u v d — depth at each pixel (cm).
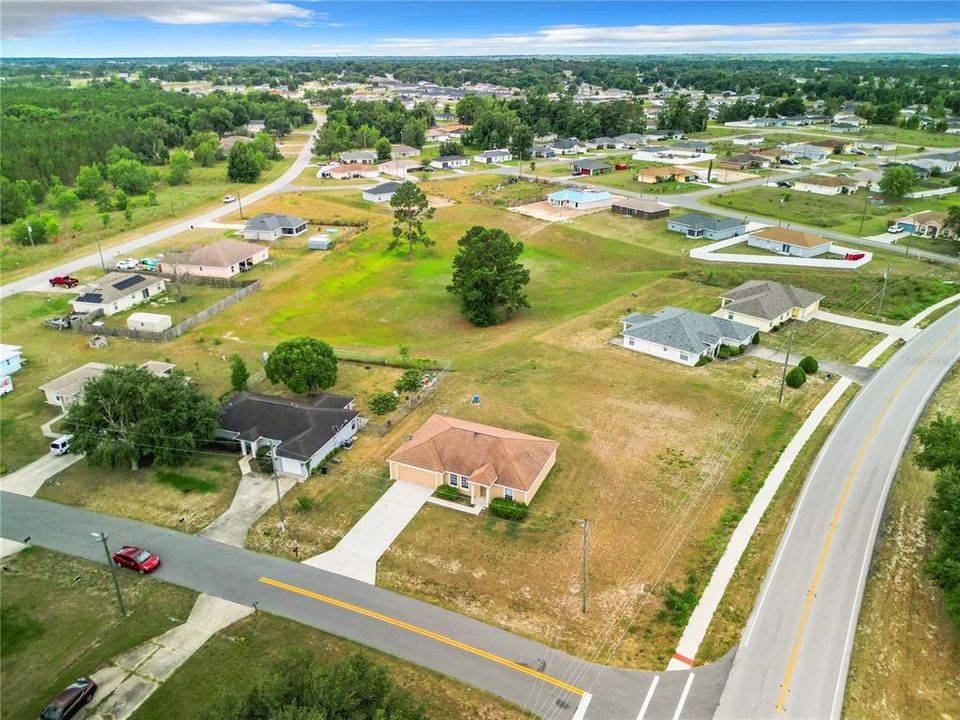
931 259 10038
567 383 6475
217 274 9731
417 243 11738
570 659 3475
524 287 9762
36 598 3966
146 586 4038
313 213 13675
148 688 3347
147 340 7606
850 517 4509
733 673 3362
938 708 3150
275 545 4369
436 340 7856
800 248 10312
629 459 5241
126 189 15112
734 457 5250
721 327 7250
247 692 2827
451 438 5028
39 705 3281
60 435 5691
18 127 18050
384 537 4412
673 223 12050
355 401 6188
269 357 6069
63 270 9962
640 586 3956
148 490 4962
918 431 4575
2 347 6925
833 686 3275
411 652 3528
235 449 5428
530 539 4366
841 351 7119
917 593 3847
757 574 4012
